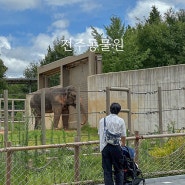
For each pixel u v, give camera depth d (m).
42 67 35.56
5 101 13.03
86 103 26.89
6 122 12.98
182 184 10.09
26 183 9.45
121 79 22.73
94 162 10.48
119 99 22.78
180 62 41.62
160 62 41.94
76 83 30.22
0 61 54.62
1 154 9.44
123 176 8.54
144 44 42.47
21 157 9.94
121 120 8.42
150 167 11.17
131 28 46.66
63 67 31.52
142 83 21.44
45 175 9.80
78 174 9.73
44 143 13.32
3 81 53.59
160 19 50.94
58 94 24.67
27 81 55.59
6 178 8.74
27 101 24.55
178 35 42.81
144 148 11.51
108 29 42.09
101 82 24.25
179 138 12.63
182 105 19.30
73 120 27.02
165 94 20.12
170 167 11.50
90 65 27.50
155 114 20.55
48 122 25.95
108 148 8.36
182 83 19.36
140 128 21.41
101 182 9.98
